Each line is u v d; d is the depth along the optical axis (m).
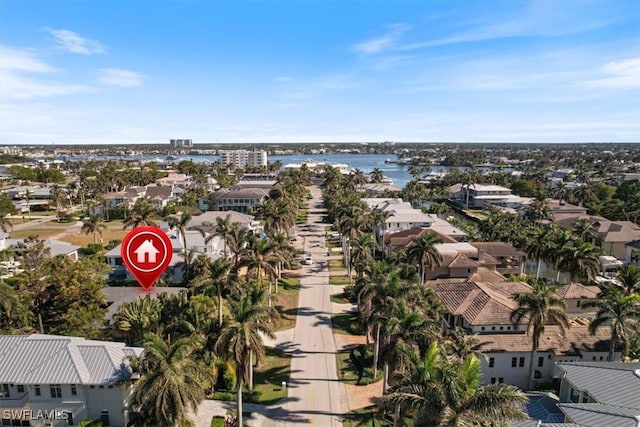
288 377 50.28
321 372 51.50
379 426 41.38
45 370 39.31
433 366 30.39
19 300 53.81
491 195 179.50
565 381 43.47
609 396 37.88
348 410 44.16
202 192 181.00
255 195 155.38
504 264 90.31
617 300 47.94
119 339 51.56
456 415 27.08
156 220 114.94
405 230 103.56
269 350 56.78
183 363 32.91
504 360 49.03
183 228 82.38
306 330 63.03
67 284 54.81
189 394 31.47
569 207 145.00
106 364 40.09
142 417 31.70
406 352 35.84
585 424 34.50
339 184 184.38
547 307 45.81
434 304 54.00
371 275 51.50
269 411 43.66
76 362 39.88
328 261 99.31
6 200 152.75
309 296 76.62
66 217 146.88
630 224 113.81
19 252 88.94
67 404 39.34
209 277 53.75
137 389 32.38
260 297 44.97
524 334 51.78
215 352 39.00
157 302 51.25
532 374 47.66
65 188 197.38
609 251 105.81
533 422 35.72
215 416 42.25
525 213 135.75
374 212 108.19
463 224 127.25
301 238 122.00
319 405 44.91
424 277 75.50
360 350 56.94
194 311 47.59
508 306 55.84
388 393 31.12
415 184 190.88
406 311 41.28
